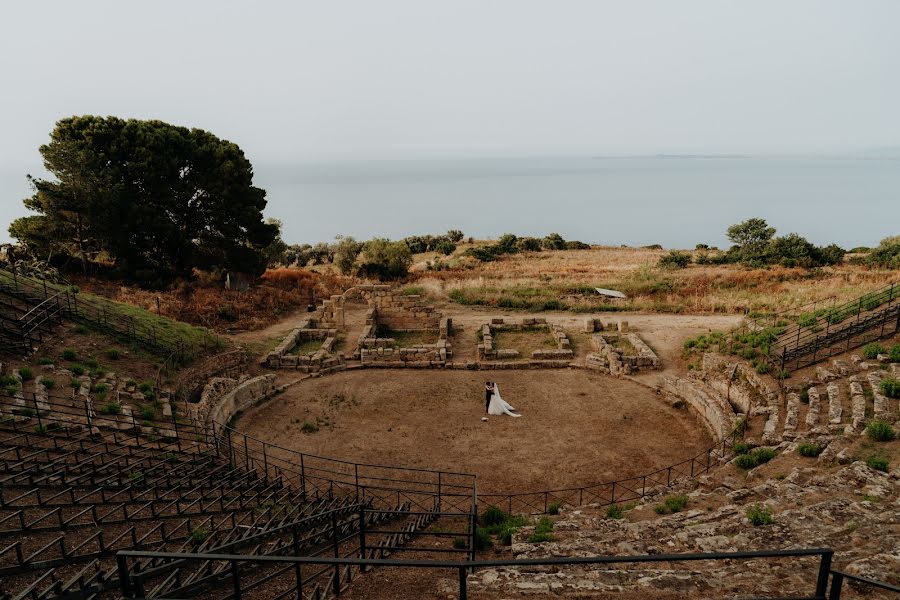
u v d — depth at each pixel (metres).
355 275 55.72
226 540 11.70
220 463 17.95
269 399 27.62
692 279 50.56
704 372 28.25
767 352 26.02
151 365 25.33
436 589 10.24
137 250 40.47
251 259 44.94
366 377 30.50
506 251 81.38
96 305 28.75
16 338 21.86
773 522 11.98
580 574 10.34
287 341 34.06
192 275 44.56
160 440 18.33
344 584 10.68
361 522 11.38
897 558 9.26
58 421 16.47
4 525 11.21
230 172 42.69
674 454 21.75
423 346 33.94
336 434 23.86
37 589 9.30
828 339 24.84
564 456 21.75
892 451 15.33
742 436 20.67
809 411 19.78
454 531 15.56
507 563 5.49
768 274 50.72
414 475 20.47
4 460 12.95
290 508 15.21
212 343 30.41
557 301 44.34
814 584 8.88
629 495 18.77
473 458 21.69
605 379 29.84
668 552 11.48
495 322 39.00
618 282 50.41
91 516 12.29
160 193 40.38
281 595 9.20
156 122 42.53
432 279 54.72
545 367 31.67
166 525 12.62
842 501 12.52
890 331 23.77
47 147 35.91
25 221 38.00
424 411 26.11
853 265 57.06
